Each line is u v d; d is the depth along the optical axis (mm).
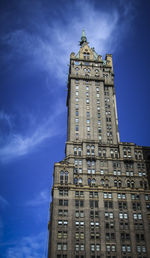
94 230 91125
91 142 113312
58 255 84938
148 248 89188
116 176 105562
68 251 85938
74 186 99500
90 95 132125
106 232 91188
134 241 90250
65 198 96375
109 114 129125
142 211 96875
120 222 93875
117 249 88188
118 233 91375
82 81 136875
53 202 95000
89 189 99750
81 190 99062
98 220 93375
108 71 146250
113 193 100062
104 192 100062
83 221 92438
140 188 102125
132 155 112312
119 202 98375
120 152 112375
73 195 97375
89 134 119312
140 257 87312
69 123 124812
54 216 91938
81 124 121688
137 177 106438
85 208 95250
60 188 98375
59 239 87750
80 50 152500
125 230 92312
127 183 104688
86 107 127625
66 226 90500
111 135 122000
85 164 107125
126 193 100625
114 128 124438
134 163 110188
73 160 107188
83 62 146500
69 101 140375
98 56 151000
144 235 91812
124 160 109688
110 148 114438
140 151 114375
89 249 87125
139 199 99812
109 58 155000
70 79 137375
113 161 109500
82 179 103125
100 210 95500
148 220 95375
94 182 103125
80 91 132875
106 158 109812
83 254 86188
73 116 123812
